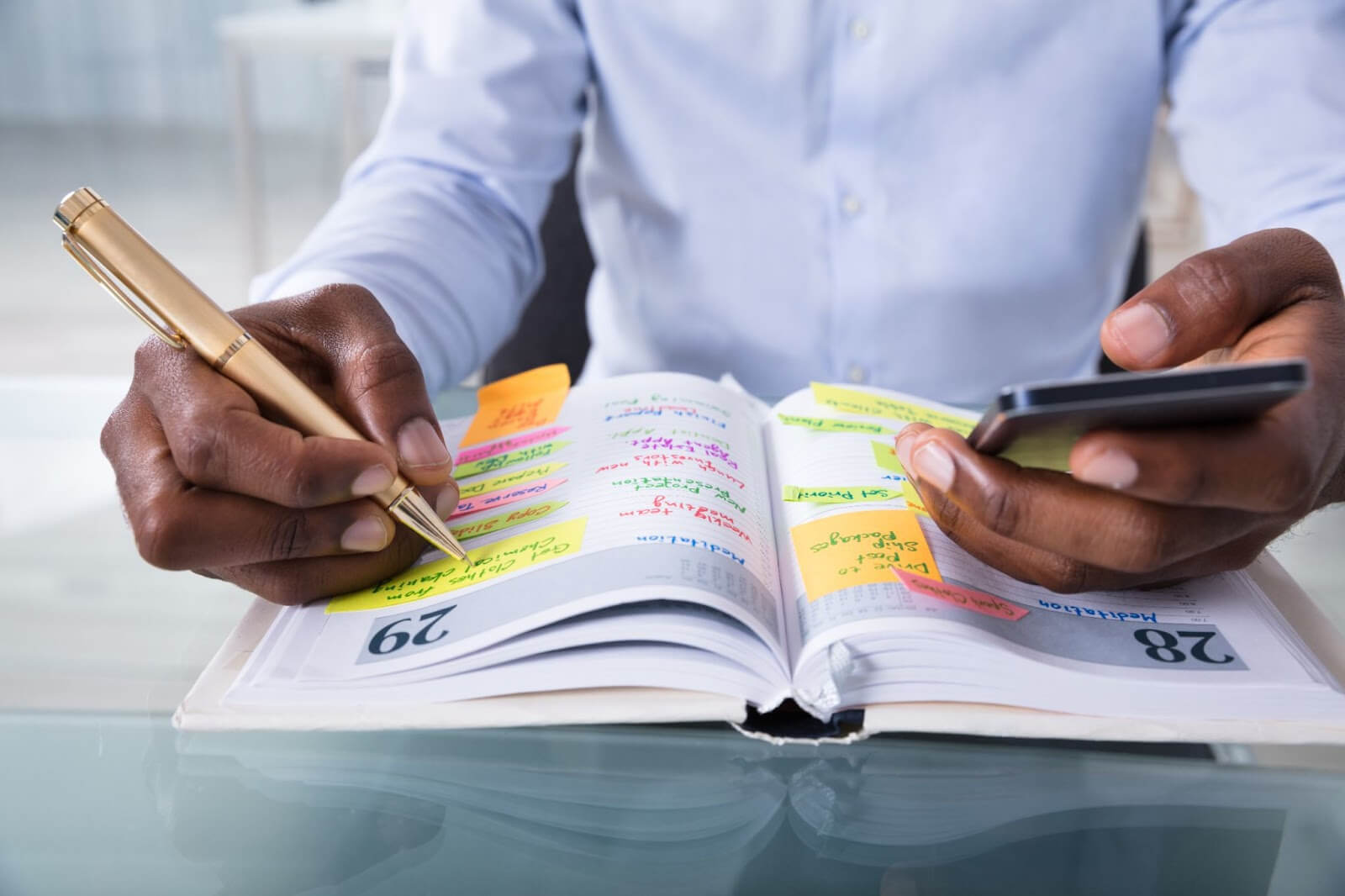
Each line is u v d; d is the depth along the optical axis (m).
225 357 0.41
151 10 4.73
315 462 0.39
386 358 0.44
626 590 0.39
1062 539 0.37
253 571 0.42
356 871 0.32
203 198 3.99
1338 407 0.38
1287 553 0.50
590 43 0.94
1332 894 0.31
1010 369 0.95
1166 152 3.47
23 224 3.59
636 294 0.98
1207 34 0.87
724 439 0.53
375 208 0.79
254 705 0.38
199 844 0.33
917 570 0.42
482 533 0.46
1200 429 0.34
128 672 0.42
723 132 0.92
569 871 0.32
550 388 0.61
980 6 0.86
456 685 0.39
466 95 0.87
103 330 2.74
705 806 0.35
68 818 0.34
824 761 0.37
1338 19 0.83
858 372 0.96
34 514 0.57
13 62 4.76
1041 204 0.90
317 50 2.36
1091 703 0.38
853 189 0.91
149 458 0.41
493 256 0.83
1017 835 0.34
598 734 0.38
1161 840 0.34
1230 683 0.39
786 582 0.44
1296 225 0.73
